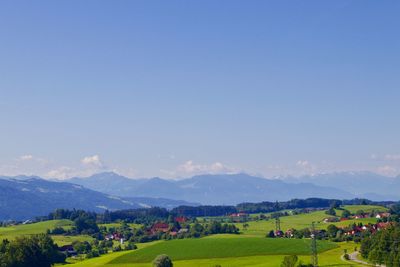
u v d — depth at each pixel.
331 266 183.88
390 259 183.25
